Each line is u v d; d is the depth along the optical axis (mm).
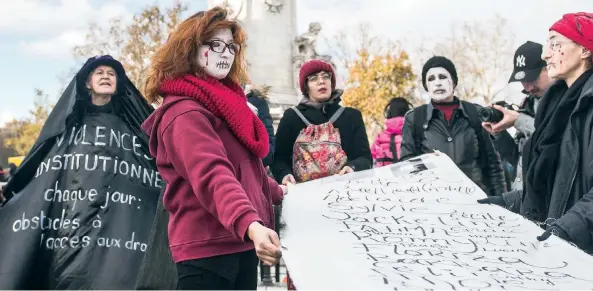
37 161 5574
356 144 6254
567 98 4160
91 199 5434
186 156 2965
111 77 5715
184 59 3273
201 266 3039
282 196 3814
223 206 2787
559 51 4289
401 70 38375
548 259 2873
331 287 2406
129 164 5660
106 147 5605
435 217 3363
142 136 5809
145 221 5531
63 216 5410
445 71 6523
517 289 2467
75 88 5684
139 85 28641
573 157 4039
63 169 5520
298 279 2486
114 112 5781
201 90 3209
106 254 5324
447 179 3953
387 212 3400
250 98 7074
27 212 5355
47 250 5340
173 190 3178
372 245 2887
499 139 6430
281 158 6309
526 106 6402
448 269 2648
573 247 2982
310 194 3727
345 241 2928
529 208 4289
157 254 3742
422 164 4129
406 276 2535
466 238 3078
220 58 3326
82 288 5230
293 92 18312
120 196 5527
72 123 5656
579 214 3287
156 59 3367
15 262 5191
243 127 3254
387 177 4012
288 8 18672
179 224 3135
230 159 3219
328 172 5996
